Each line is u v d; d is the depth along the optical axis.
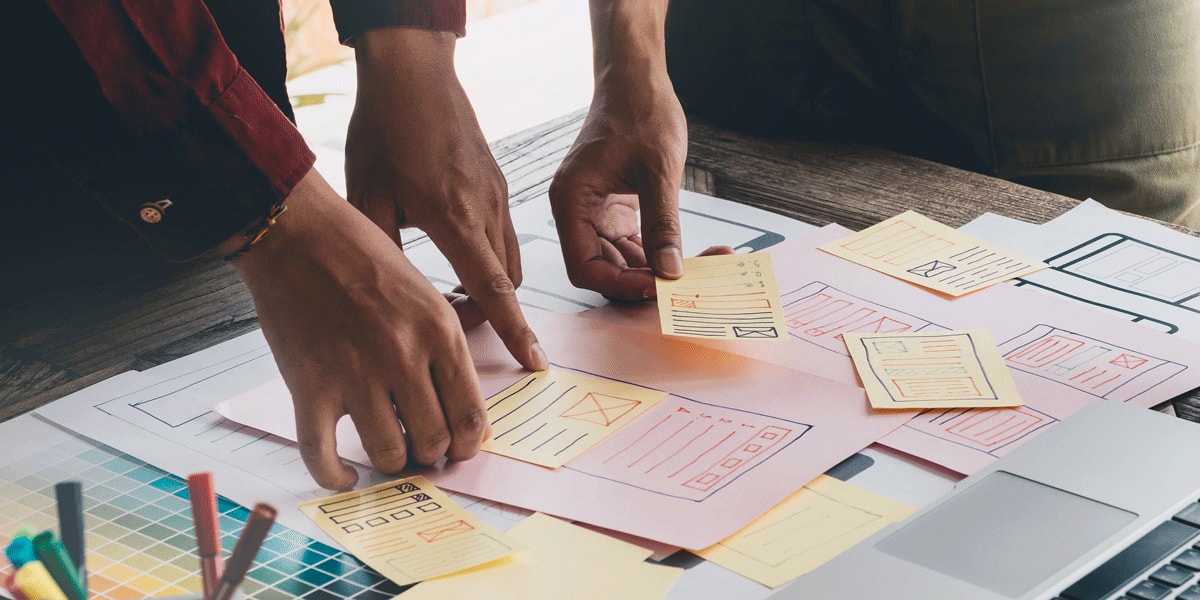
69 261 0.93
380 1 0.81
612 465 0.63
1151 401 0.66
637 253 0.89
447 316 0.63
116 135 0.59
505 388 0.72
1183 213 1.24
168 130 0.59
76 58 0.59
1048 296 0.80
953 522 0.52
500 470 0.63
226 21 0.97
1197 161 1.23
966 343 0.74
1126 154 1.18
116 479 0.63
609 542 0.56
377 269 0.62
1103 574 0.47
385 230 0.83
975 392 0.68
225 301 0.88
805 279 0.85
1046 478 0.55
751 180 1.06
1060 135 1.17
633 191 0.88
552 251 0.94
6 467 0.64
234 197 0.60
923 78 1.18
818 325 0.78
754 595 0.51
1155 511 0.51
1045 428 0.64
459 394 0.63
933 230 0.92
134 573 0.55
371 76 0.83
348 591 0.53
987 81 1.16
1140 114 1.16
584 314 0.82
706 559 0.54
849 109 1.18
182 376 0.75
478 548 0.55
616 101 0.88
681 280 0.82
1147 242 0.88
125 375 0.76
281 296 0.62
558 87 2.73
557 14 3.47
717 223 0.96
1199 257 0.85
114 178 0.60
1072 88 1.15
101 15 0.55
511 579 0.53
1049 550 0.49
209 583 0.44
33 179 0.92
